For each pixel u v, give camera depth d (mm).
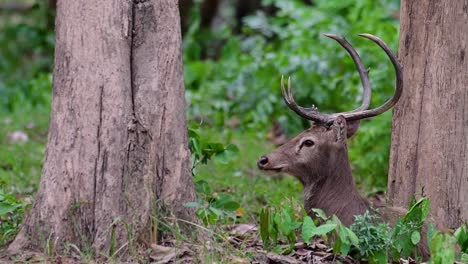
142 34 10539
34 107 23031
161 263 10141
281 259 10648
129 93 10430
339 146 12023
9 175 15727
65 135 10367
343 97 19031
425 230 11445
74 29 10359
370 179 16094
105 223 10312
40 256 10211
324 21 21203
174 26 10648
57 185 10359
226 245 10750
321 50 20172
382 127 16016
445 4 11828
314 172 12195
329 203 12094
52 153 10438
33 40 26438
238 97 20703
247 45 23266
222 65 22875
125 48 10414
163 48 10586
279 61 20219
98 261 10180
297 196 14891
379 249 10602
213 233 10797
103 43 10344
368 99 12328
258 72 20609
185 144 10758
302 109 12133
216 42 26922
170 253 10258
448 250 9891
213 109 20672
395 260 10789
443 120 11906
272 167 12273
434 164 11984
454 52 11820
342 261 10859
